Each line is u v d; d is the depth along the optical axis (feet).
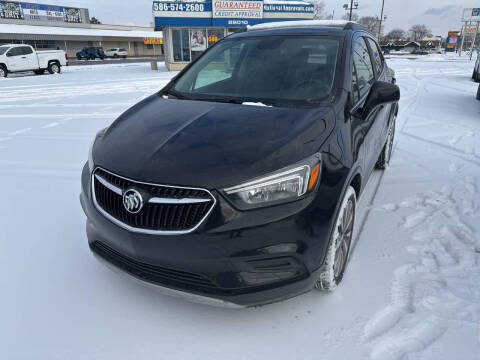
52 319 6.83
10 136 19.98
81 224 10.34
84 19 186.09
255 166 5.69
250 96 8.42
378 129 10.27
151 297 7.39
